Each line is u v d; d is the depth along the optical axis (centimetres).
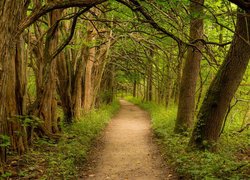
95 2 654
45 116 1294
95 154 1226
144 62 2814
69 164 910
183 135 1412
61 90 1786
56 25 1091
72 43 1666
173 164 969
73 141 1271
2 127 778
